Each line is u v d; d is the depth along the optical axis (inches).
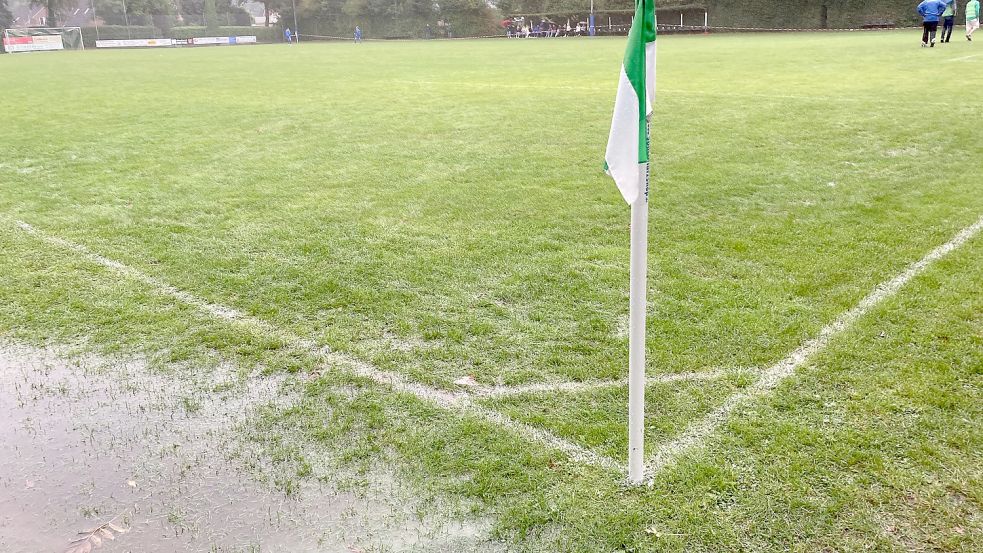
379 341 168.4
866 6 1847.9
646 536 103.7
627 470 118.5
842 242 224.1
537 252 224.5
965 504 108.0
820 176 306.2
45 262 227.3
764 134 404.5
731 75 737.6
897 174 305.0
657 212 262.2
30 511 114.1
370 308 186.5
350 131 464.1
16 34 2250.2
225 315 185.0
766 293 187.2
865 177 302.2
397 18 2603.3
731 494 111.9
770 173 314.2
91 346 170.1
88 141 450.0
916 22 1788.9
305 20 2768.2
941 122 416.5
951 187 282.0
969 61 783.7
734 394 140.2
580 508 110.0
